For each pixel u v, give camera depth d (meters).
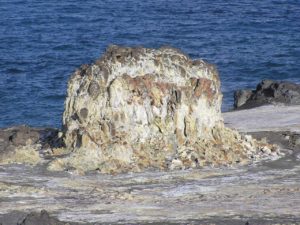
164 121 66.12
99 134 64.88
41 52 136.00
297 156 66.56
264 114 80.06
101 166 63.28
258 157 65.94
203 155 65.06
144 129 65.69
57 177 62.00
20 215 52.88
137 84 65.94
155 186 60.19
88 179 61.69
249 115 80.06
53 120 98.38
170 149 65.44
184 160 64.50
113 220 52.84
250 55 133.00
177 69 67.19
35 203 56.34
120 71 66.38
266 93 87.38
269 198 57.06
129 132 65.38
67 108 66.81
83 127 65.25
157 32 155.75
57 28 158.38
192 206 55.56
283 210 54.47
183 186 59.97
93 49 140.25
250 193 58.25
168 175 62.31
